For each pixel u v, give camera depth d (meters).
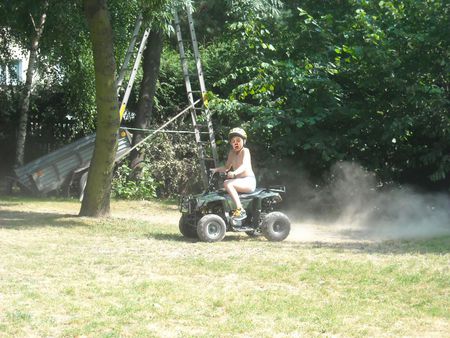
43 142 22.95
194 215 11.01
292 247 10.14
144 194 19.19
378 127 14.66
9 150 22.80
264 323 5.97
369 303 6.72
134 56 20.11
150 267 8.21
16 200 17.16
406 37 13.90
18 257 8.71
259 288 7.26
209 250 9.67
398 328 5.94
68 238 10.61
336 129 15.27
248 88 15.20
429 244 10.53
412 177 15.37
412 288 7.28
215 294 6.90
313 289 7.26
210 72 20.70
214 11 22.92
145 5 13.78
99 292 6.90
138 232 11.65
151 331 5.66
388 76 14.21
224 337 5.56
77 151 19.03
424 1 14.00
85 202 13.38
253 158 15.42
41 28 18.86
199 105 20.11
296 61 15.61
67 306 6.35
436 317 6.29
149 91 20.16
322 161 15.09
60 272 7.85
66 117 22.75
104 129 12.85
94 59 12.53
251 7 16.91
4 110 22.34
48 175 18.78
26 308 6.27
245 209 10.96
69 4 17.72
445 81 14.50
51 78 22.44
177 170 19.91
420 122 14.26
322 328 5.85
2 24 18.62
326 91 14.84
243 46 16.42
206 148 16.44
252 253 9.38
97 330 5.68
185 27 23.31
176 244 10.29
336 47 14.76
